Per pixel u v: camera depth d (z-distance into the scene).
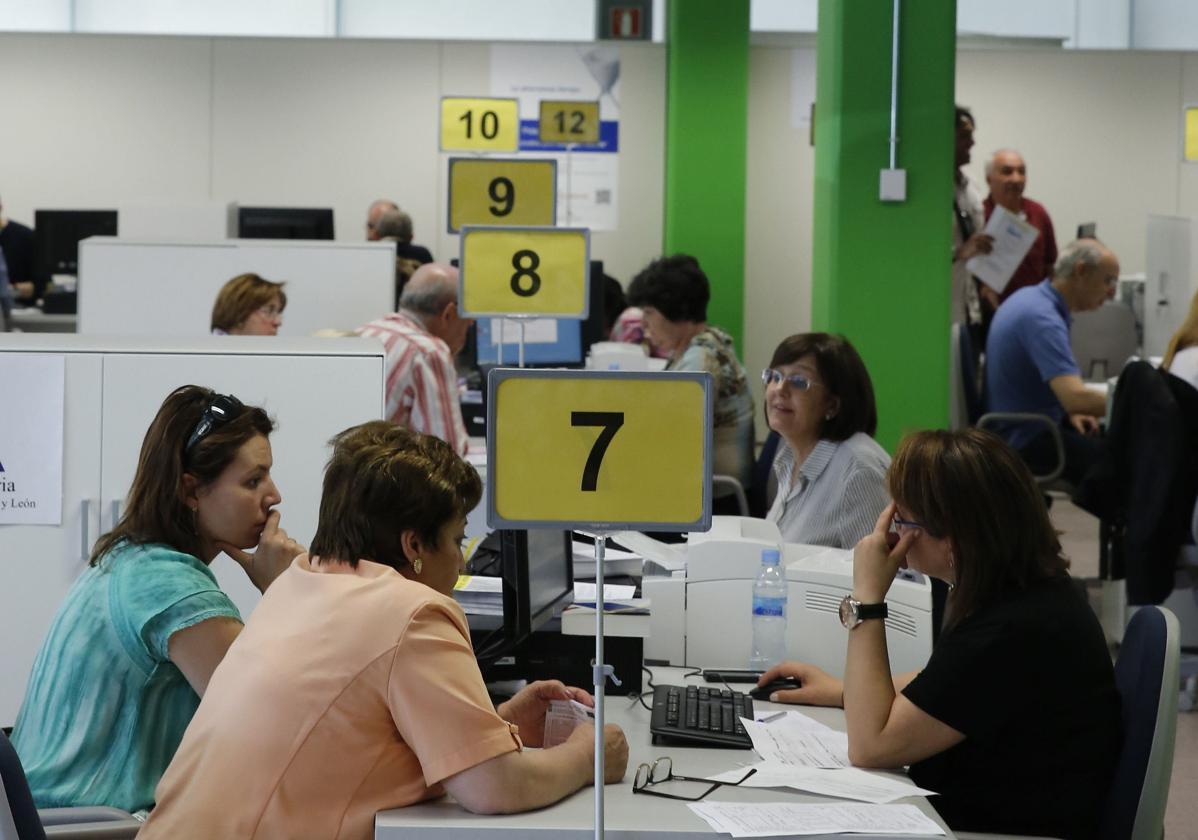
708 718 3.04
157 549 2.90
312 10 14.73
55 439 3.85
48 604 3.87
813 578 3.55
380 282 7.30
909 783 2.73
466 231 5.33
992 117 12.94
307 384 3.95
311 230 10.77
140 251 7.16
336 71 12.62
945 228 7.15
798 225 13.15
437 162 12.73
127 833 2.65
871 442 4.40
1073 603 2.90
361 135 12.67
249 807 2.35
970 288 10.23
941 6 7.06
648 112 12.70
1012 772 2.84
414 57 12.62
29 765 2.84
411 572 2.59
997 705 2.81
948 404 7.23
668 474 2.38
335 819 2.36
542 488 2.37
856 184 7.14
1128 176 12.98
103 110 12.49
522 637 3.16
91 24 14.49
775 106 13.02
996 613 2.86
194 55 12.52
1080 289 8.10
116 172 12.54
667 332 6.59
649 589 3.64
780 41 12.94
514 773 2.38
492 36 14.84
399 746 2.41
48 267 11.27
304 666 2.40
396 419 5.95
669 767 2.69
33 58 12.41
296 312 7.29
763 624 3.56
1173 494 6.21
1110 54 12.88
